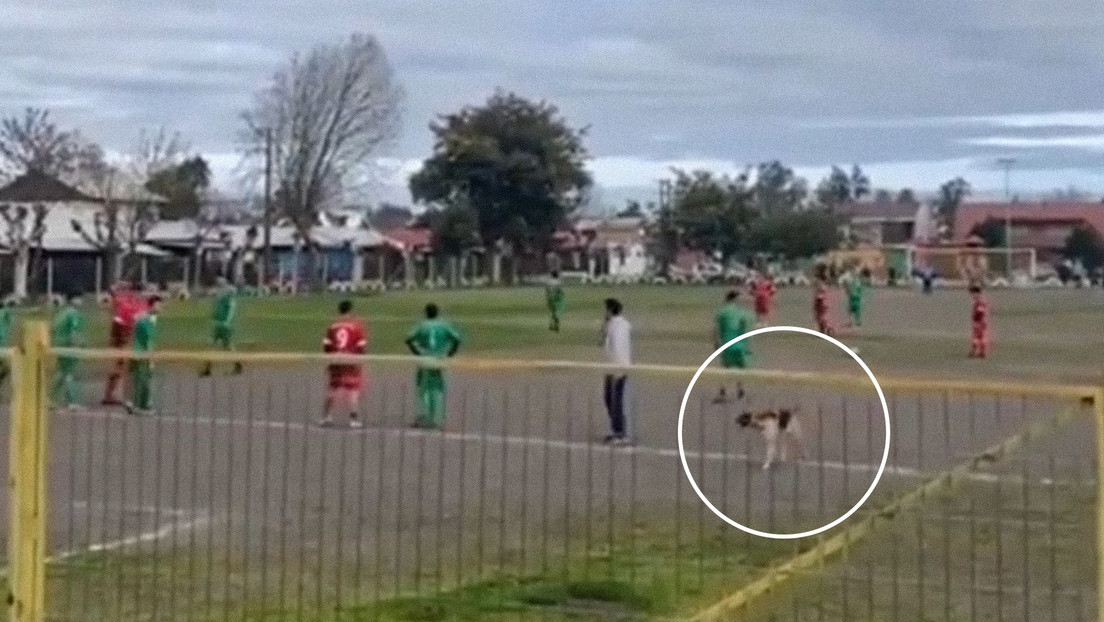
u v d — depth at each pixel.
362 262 105.06
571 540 12.01
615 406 17.56
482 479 11.75
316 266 97.00
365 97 98.38
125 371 21.05
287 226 97.62
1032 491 12.86
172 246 86.88
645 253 127.38
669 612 9.59
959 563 11.04
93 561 11.09
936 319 60.06
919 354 39.09
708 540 11.94
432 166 107.69
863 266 123.12
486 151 106.00
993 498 12.60
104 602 9.99
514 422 19.22
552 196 107.62
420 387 17.50
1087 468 13.23
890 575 10.66
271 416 17.17
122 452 13.84
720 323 24.28
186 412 18.08
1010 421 19.00
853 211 155.00
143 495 12.98
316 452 16.70
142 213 80.50
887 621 9.64
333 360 8.83
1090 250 141.88
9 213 73.19
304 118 97.00
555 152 107.62
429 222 108.56
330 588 10.57
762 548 11.52
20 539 8.62
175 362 9.72
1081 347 42.53
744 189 125.44
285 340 41.03
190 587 10.33
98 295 72.12
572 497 13.92
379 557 11.14
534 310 65.31
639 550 11.58
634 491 12.41
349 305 21.59
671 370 8.29
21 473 8.61
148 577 10.70
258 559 11.41
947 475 11.23
